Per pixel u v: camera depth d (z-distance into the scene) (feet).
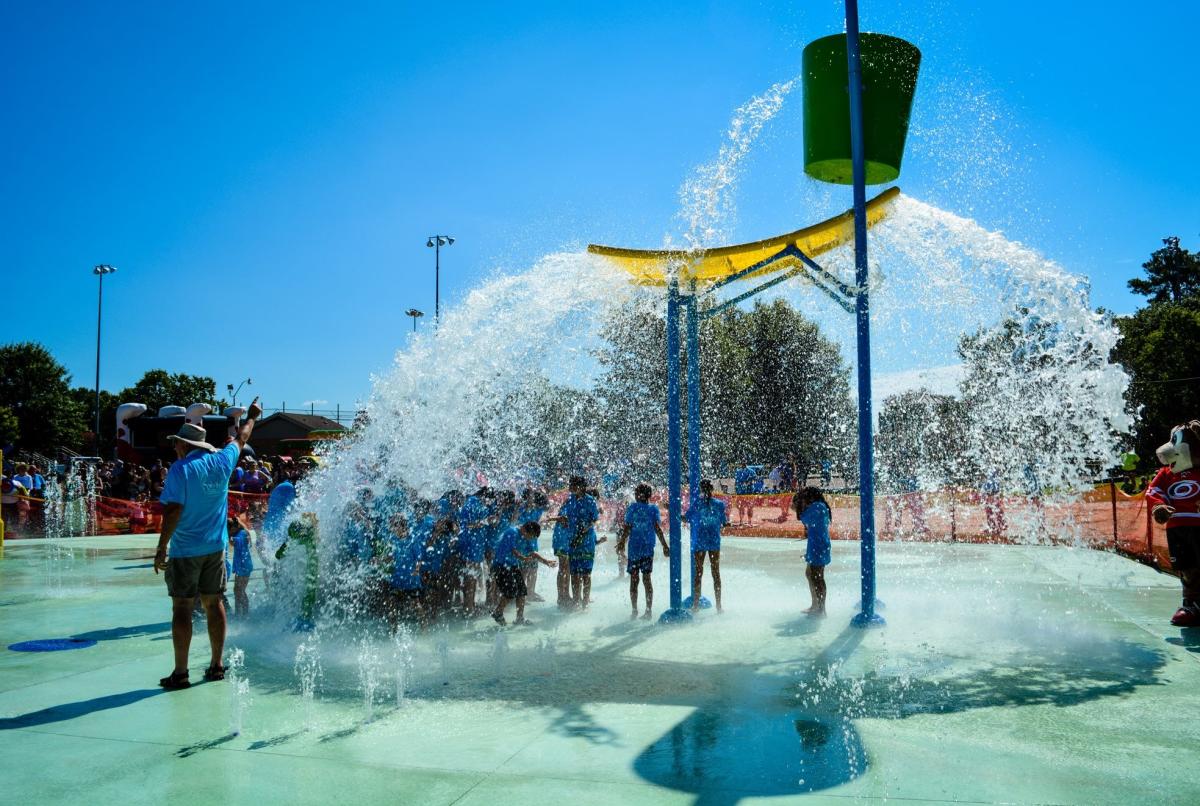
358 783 11.97
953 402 55.47
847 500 68.23
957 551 43.50
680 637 22.48
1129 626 22.81
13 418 190.39
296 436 162.09
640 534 25.89
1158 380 131.54
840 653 20.08
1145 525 39.96
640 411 79.87
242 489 49.78
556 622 25.20
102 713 15.66
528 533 25.31
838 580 33.35
